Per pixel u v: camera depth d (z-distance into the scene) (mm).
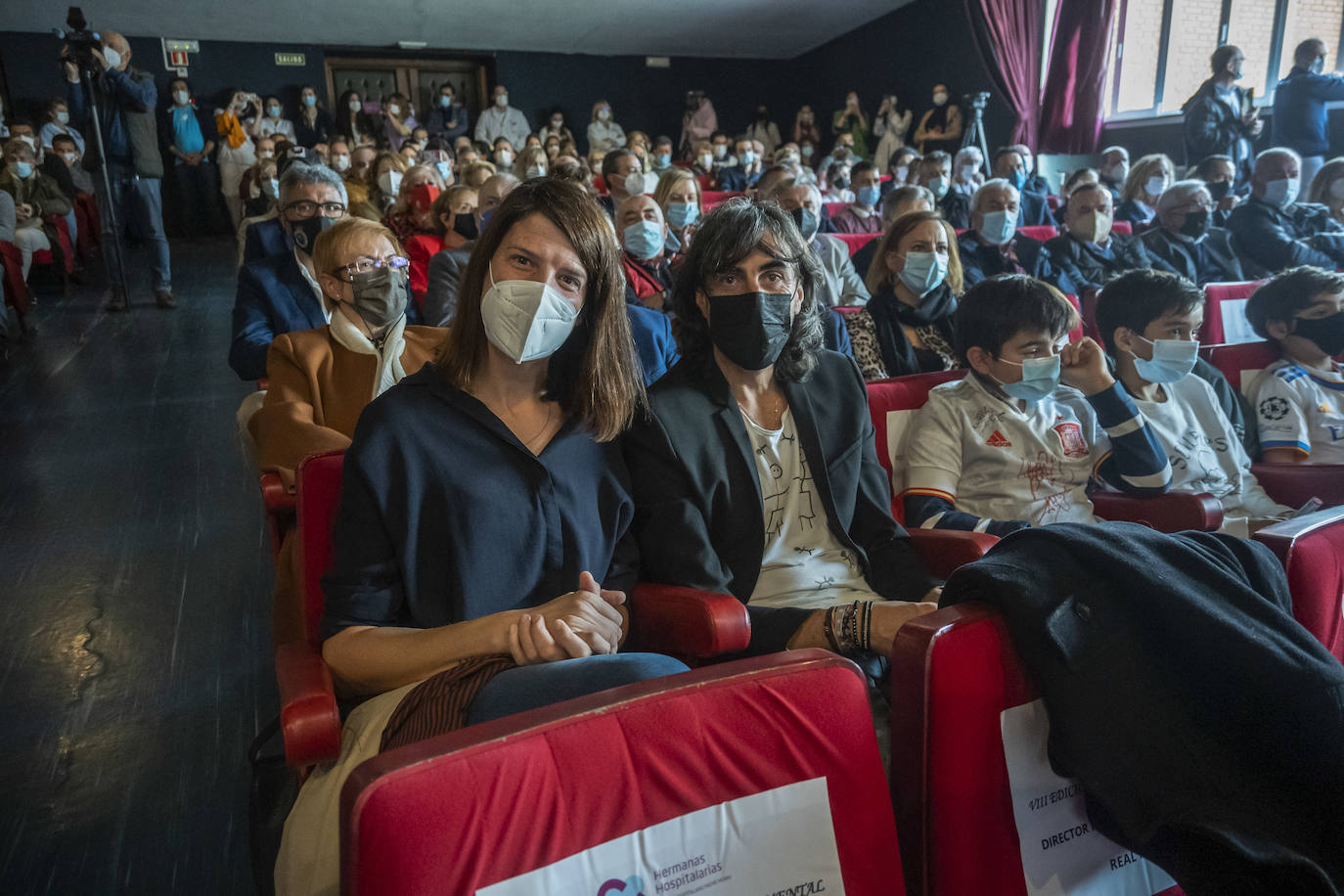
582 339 1310
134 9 11219
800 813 721
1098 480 1858
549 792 643
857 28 13977
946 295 2688
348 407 1897
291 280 2662
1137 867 897
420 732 959
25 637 2289
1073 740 799
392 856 592
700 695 704
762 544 1444
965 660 788
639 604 1304
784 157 8070
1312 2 8023
